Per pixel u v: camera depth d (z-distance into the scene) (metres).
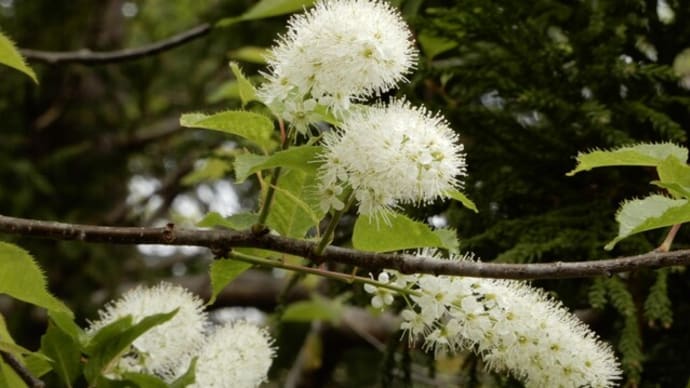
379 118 1.00
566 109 1.15
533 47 1.16
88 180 1.92
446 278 1.02
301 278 1.21
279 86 1.01
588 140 1.16
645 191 1.15
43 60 1.25
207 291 1.86
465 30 1.17
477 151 1.17
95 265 1.77
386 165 0.99
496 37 1.17
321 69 1.00
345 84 1.00
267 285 1.88
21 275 1.01
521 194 1.16
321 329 1.73
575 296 1.15
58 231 1.02
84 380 1.08
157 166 2.06
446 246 1.01
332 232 1.01
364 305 1.18
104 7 1.96
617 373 1.02
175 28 2.18
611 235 1.13
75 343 1.04
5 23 1.84
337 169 1.00
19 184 1.77
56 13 1.86
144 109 1.95
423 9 1.24
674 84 1.17
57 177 1.87
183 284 1.87
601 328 1.18
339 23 1.00
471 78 1.17
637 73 1.15
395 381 1.25
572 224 1.14
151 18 2.21
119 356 1.05
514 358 1.02
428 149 0.99
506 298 1.02
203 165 1.44
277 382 1.82
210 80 1.84
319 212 1.03
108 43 1.99
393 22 1.01
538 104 1.15
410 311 1.02
